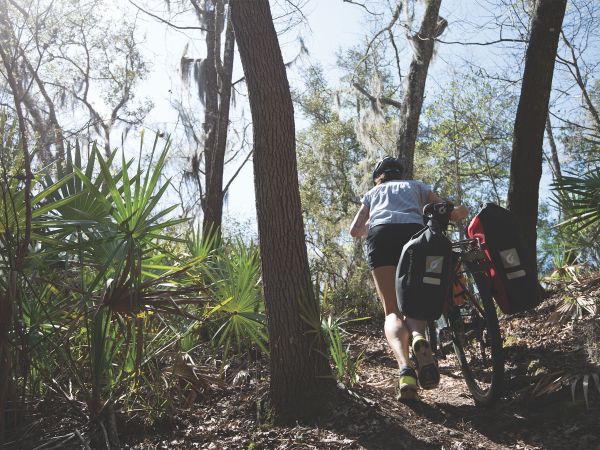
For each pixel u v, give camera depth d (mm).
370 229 3994
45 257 3717
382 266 3896
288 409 3570
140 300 3555
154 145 3703
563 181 4664
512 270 3549
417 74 10688
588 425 3205
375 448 3162
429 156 22281
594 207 4695
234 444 3318
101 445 3398
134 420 3699
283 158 3719
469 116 19969
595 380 3443
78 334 3967
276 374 3635
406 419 3525
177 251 5559
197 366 4203
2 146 3426
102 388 3822
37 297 3461
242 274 4547
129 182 3611
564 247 6160
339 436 3299
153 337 4168
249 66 3750
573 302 5035
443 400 3873
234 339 5371
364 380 4289
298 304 3664
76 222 3449
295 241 3707
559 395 3537
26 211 3262
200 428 3576
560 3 6141
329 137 22750
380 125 15188
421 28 10766
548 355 4219
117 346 3734
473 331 4004
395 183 4137
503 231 3561
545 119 6262
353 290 8094
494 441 3230
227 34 12242
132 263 3488
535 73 6195
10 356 3305
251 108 3764
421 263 3424
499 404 3645
